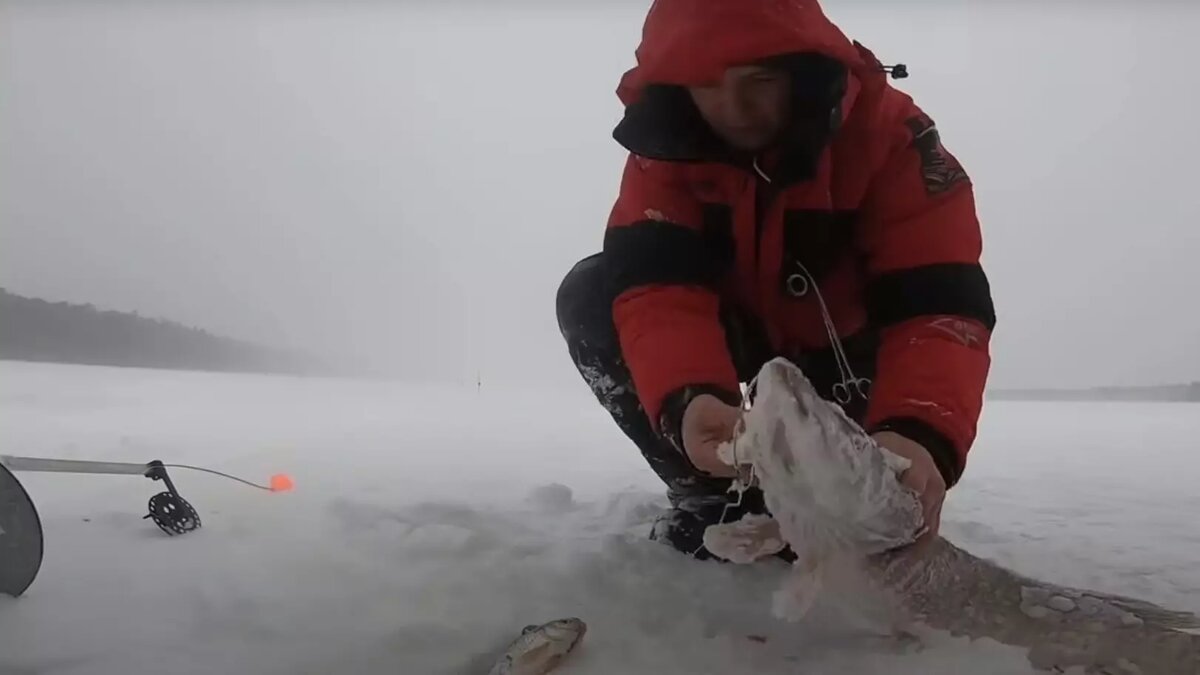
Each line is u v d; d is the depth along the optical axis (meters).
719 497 1.92
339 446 4.26
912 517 1.21
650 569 1.81
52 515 2.32
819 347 1.86
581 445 4.69
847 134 1.59
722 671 1.31
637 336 1.62
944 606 1.36
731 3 1.43
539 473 3.40
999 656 1.36
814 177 1.58
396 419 6.57
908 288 1.57
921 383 1.46
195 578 1.73
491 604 1.60
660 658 1.35
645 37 1.55
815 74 1.45
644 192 1.72
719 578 1.75
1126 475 3.72
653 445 1.97
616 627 1.48
